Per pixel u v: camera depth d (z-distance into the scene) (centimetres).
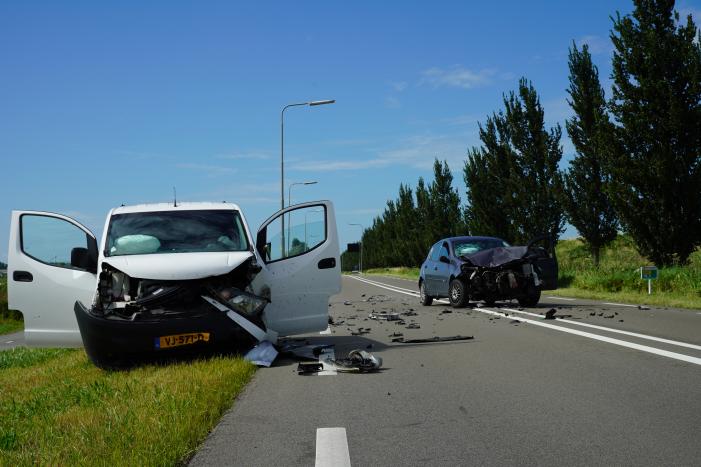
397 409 614
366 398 667
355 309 1991
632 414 566
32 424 595
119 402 658
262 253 1023
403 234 7331
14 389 848
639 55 2380
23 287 940
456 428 540
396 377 779
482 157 3972
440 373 796
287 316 996
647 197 2375
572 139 3055
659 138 2378
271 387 739
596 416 564
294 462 461
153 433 518
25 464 456
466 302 1834
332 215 1038
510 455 463
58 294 934
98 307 896
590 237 3020
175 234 998
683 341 1001
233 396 687
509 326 1302
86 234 959
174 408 600
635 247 2525
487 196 3928
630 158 2408
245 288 951
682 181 2308
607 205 2966
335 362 862
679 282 2153
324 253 1024
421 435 522
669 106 2353
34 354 1345
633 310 1612
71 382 815
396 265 8662
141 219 1018
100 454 473
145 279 886
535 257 1791
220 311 873
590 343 1012
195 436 522
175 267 891
